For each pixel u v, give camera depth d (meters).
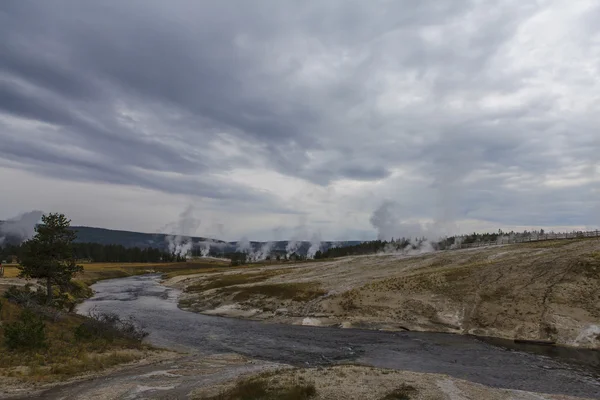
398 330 47.78
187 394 20.03
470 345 39.44
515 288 51.28
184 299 78.94
